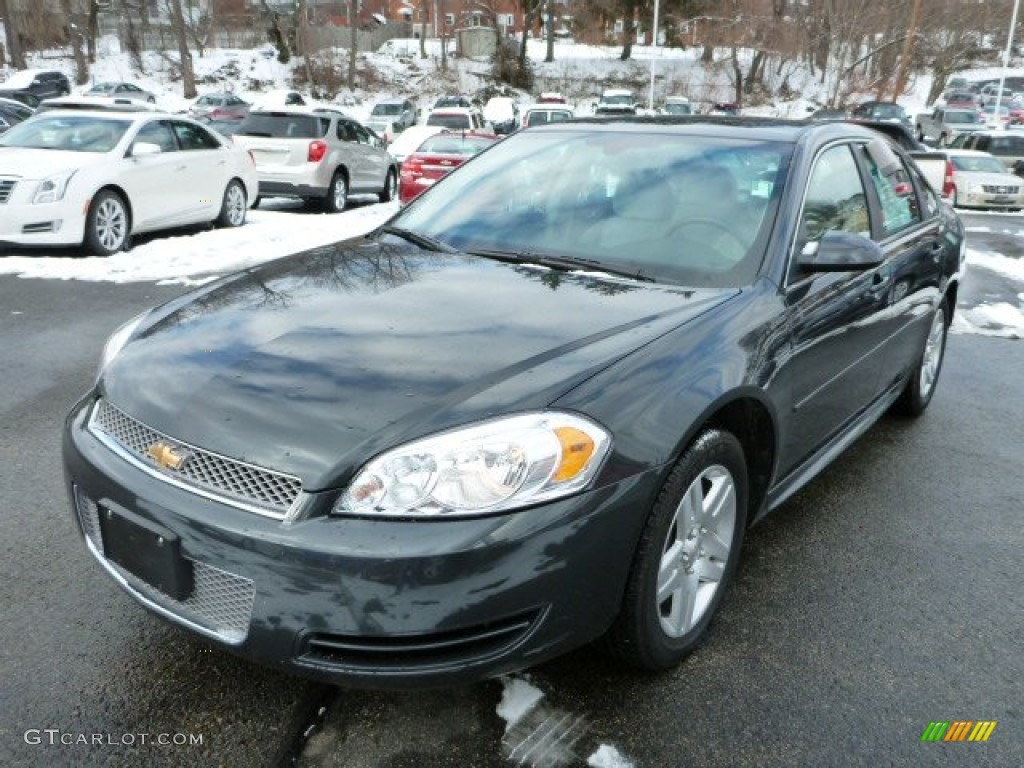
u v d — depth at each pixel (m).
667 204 3.19
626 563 2.15
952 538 3.40
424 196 3.81
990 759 2.21
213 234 10.27
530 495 1.97
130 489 2.14
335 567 1.90
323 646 1.98
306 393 2.13
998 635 2.76
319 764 2.13
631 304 2.64
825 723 2.32
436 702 2.34
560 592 2.02
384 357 2.27
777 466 2.87
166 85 47.78
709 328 2.53
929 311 4.37
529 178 3.55
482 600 1.93
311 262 3.13
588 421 2.08
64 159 8.77
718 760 2.18
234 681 2.41
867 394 3.77
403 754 2.16
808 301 2.95
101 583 2.87
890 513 3.61
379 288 2.78
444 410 2.05
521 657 2.03
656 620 2.33
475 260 3.09
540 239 3.20
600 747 2.20
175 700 2.33
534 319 2.50
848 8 43.66
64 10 48.28
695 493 2.42
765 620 2.79
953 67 48.88
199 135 10.92
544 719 2.29
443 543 1.90
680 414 2.25
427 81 50.62
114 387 2.38
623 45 56.25
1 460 3.83
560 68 54.12
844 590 2.99
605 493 2.06
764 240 2.96
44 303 6.86
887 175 4.06
